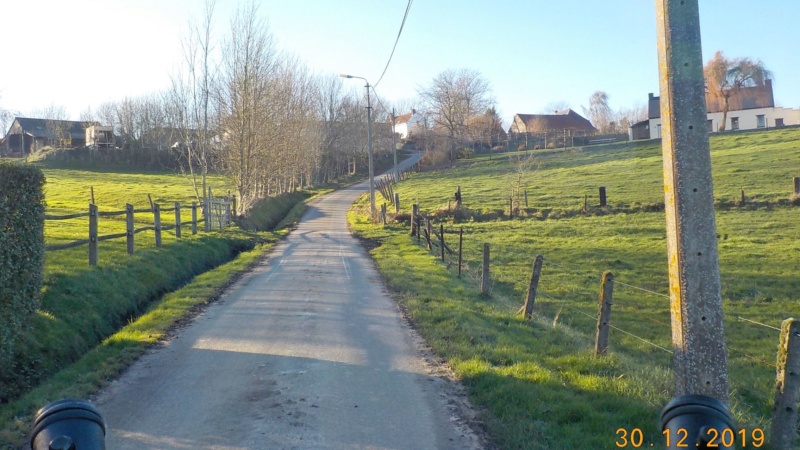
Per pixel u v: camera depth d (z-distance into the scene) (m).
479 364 7.58
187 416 6.09
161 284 14.16
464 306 11.95
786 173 40.62
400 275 15.77
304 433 5.65
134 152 78.81
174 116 58.22
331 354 8.40
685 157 5.10
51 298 9.83
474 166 71.56
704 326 5.10
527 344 9.38
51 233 19.31
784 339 5.44
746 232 26.02
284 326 10.13
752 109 75.06
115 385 7.10
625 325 13.45
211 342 9.05
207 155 40.66
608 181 47.59
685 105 5.08
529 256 22.45
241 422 5.92
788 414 5.38
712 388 5.09
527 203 38.59
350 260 19.78
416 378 7.34
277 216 43.06
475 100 91.50
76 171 71.06
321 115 80.06
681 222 5.14
